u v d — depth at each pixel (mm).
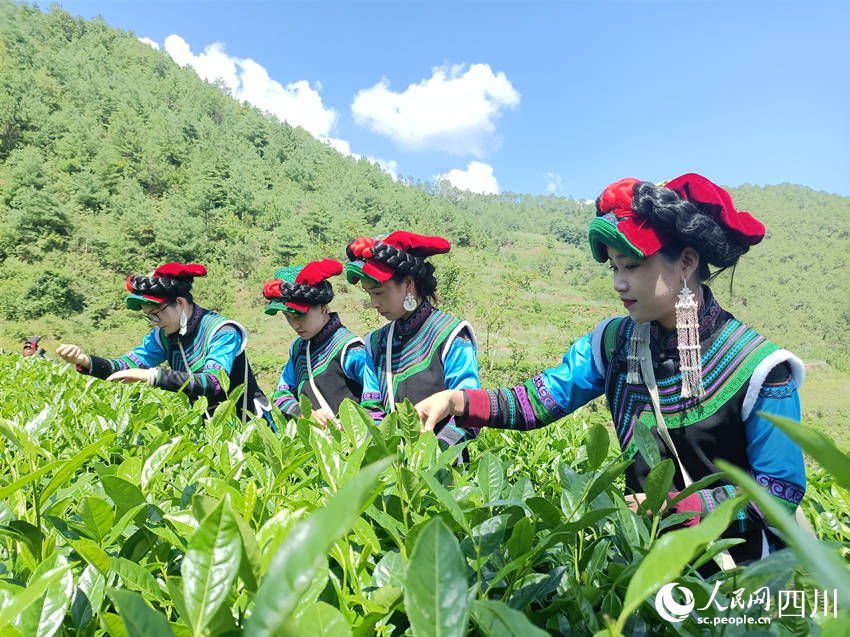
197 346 3461
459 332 2562
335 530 262
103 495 1085
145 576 677
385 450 858
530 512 788
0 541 934
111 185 88000
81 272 67438
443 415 1730
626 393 1560
